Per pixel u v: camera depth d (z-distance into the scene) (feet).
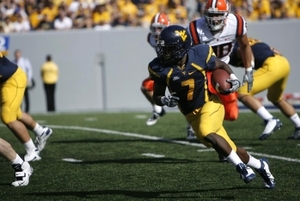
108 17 160.66
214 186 52.16
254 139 80.33
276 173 57.11
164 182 54.54
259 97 134.72
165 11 164.66
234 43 67.92
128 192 50.83
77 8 164.86
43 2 163.53
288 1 169.37
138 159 67.72
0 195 50.72
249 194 48.75
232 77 49.52
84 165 64.80
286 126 92.99
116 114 124.47
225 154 46.73
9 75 60.18
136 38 142.92
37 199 49.06
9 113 61.46
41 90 143.64
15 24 160.35
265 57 74.74
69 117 121.49
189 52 48.75
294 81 138.21
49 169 62.75
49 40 143.23
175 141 81.35
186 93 48.83
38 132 68.33
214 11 63.52
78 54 143.23
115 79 142.92
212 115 48.39
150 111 130.31
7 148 53.36
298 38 138.62
